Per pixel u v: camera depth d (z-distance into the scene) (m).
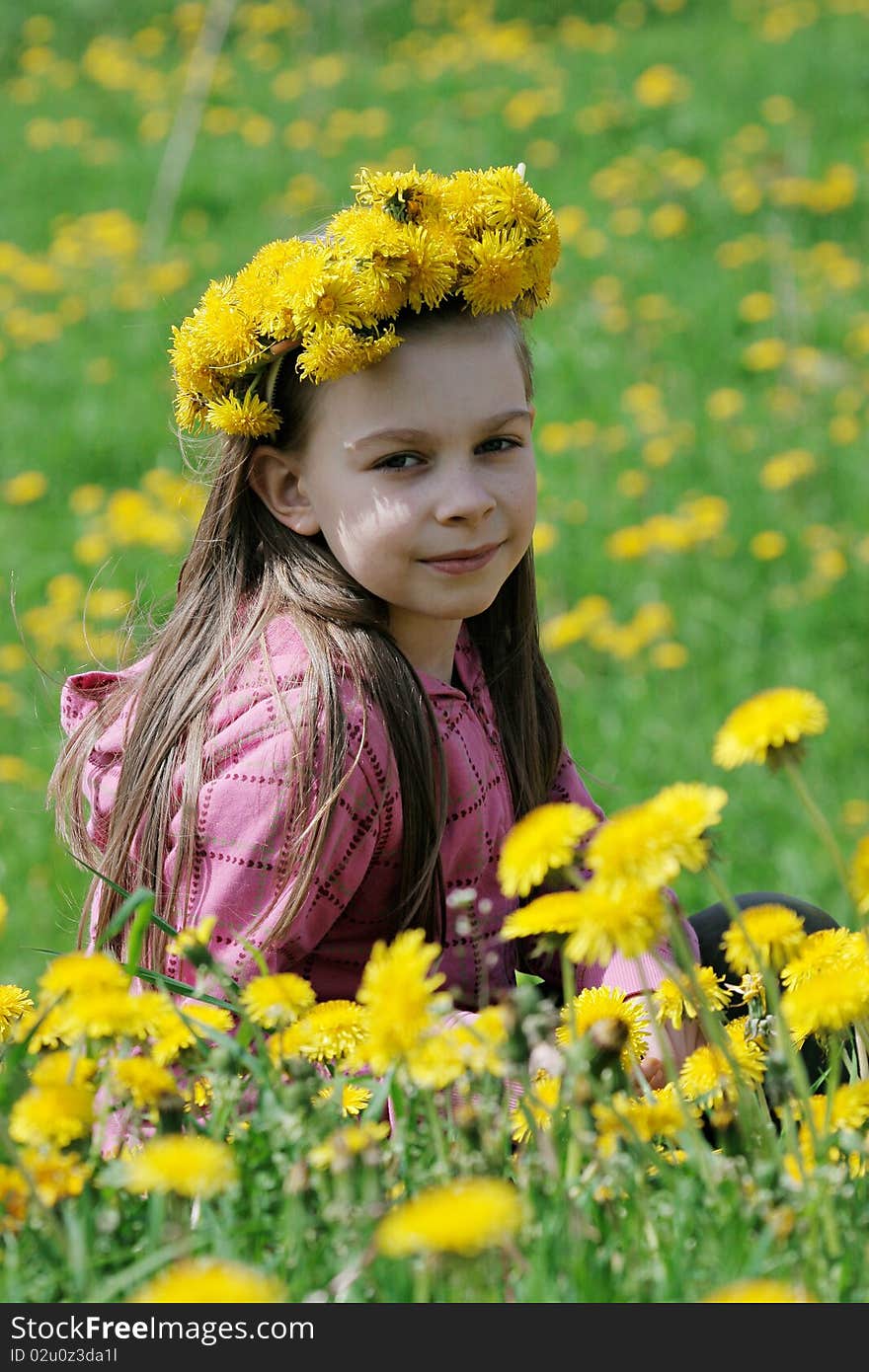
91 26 19.19
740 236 12.38
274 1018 2.23
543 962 3.31
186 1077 2.22
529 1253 1.88
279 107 16.09
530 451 3.02
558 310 11.39
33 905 5.91
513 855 2.05
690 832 1.97
